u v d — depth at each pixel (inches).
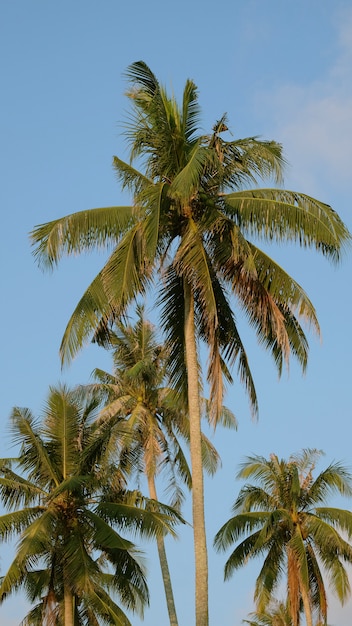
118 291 1002.7
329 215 1029.8
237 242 998.4
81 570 1381.6
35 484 1470.2
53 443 1480.1
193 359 1027.9
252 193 1059.9
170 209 1050.1
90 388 1834.4
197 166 977.5
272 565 1790.1
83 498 1451.8
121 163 1087.6
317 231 1019.9
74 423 1489.9
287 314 1077.1
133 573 1512.1
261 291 1035.9
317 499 1792.6
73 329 1050.1
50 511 1416.1
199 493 976.3
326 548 1733.5
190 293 1053.8
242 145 1069.1
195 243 1019.9
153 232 964.6
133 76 1083.9
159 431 1780.3
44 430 1482.5
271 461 1833.2
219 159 1047.6
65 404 1491.1
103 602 1421.0
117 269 1011.9
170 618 1699.1
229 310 1063.6
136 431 1720.0
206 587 941.2
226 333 1061.8
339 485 1776.6
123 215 1061.1
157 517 1406.3
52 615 1433.3
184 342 1068.5
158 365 1838.1
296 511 1784.0
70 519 1440.7
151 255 954.1
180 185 975.6
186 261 1011.3
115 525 1438.2
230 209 1049.5
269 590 1784.0
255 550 1760.6
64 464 1471.5
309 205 1042.7
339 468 1782.7
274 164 1066.1
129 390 1814.7
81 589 1369.3
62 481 1466.5
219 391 1005.8
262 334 1060.5
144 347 1860.2
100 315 1056.2
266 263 1042.7
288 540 1787.6
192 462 988.6
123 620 1455.5
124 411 1793.8
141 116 1072.2
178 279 1075.3
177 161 1071.0
